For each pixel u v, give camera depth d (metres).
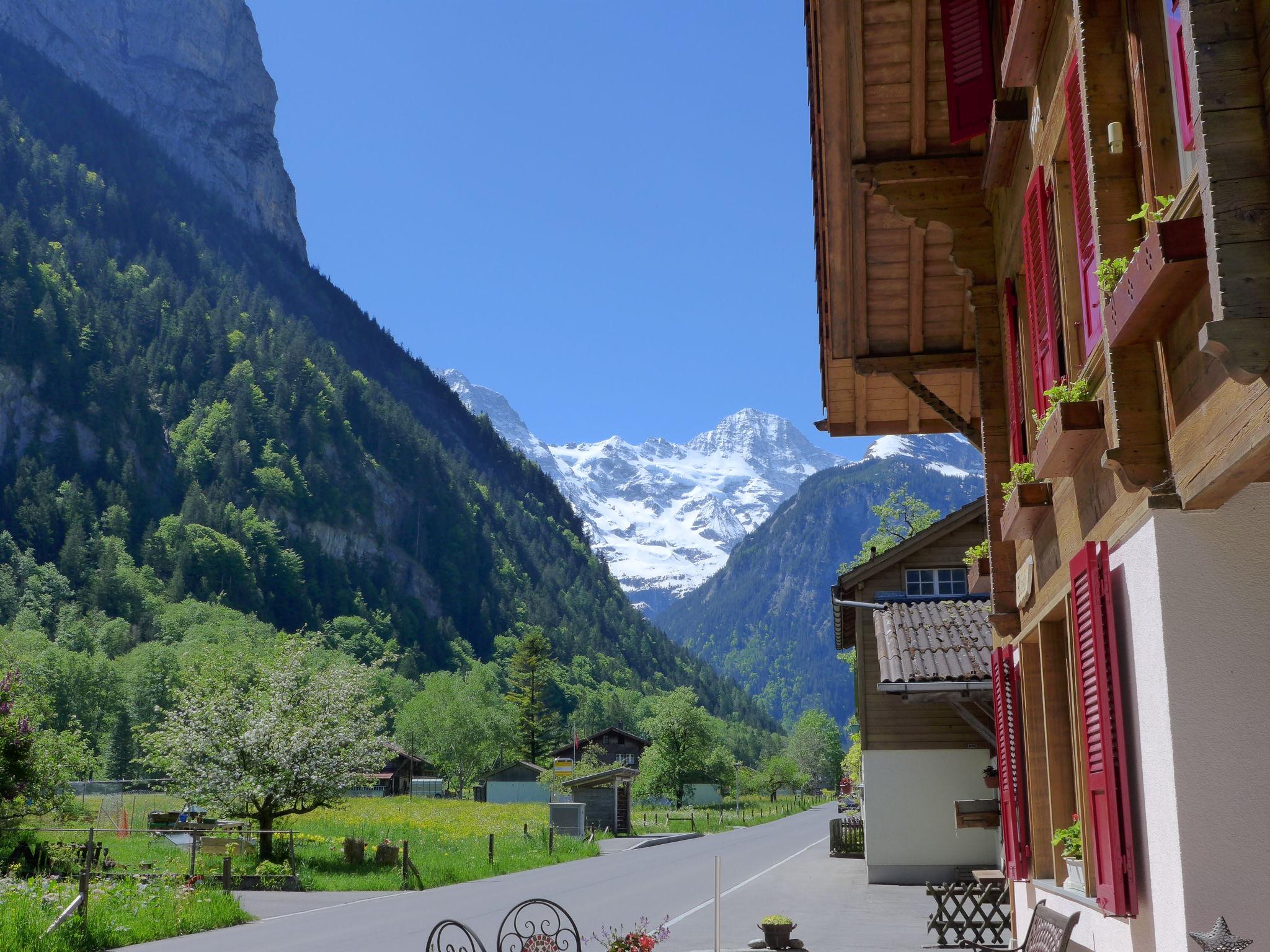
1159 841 6.06
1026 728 9.91
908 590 28.14
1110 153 6.20
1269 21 4.55
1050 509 8.75
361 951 15.33
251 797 30.80
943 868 25.33
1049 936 7.35
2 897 16.83
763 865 33.12
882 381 15.67
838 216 12.21
